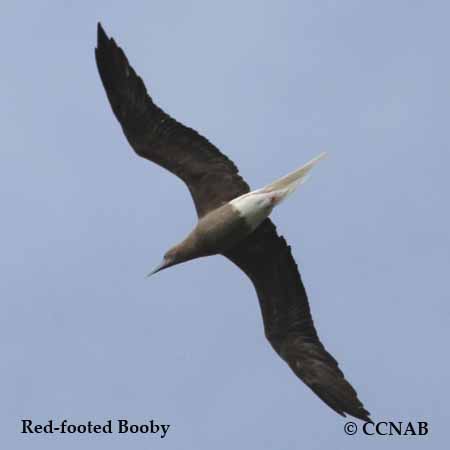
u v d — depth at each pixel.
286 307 31.86
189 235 31.59
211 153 31.61
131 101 31.36
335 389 31.34
